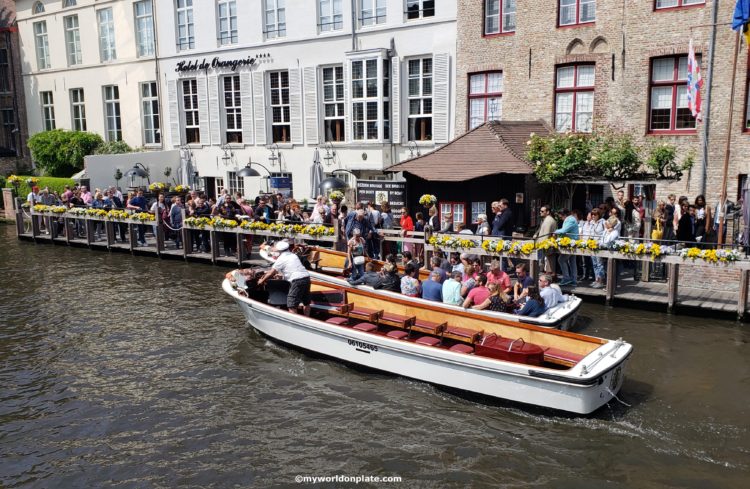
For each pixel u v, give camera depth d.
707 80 15.45
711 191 15.78
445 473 7.41
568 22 17.45
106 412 9.14
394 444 8.08
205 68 25.94
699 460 7.50
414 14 20.41
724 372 9.63
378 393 9.52
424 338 9.84
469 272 11.20
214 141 26.25
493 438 8.15
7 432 8.65
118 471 7.66
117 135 30.92
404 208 16.33
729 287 13.11
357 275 12.85
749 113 15.18
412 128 21.05
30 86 34.25
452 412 8.88
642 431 8.13
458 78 19.47
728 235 14.74
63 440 8.42
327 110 22.97
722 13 15.12
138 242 21.11
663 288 13.19
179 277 16.80
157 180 26.81
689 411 8.58
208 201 18.91
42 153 29.58
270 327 11.51
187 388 9.86
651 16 16.06
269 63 24.02
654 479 7.16
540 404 8.61
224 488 7.26
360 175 22.28
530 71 18.06
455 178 15.41
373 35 21.12
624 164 14.41
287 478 7.41
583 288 13.29
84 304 14.51
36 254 20.92
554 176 14.83
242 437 8.34
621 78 16.70
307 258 14.38
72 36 31.89
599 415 8.54
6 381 10.30
